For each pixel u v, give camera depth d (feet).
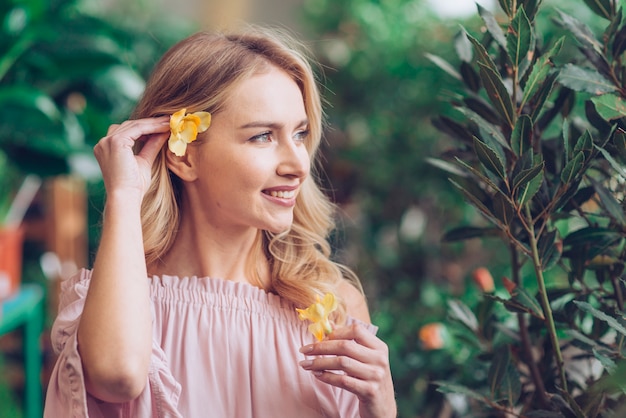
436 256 13.00
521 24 4.24
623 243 4.94
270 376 4.59
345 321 4.90
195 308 4.66
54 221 11.87
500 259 12.21
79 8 11.73
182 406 4.44
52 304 11.93
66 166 10.16
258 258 4.96
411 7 13.87
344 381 4.13
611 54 4.49
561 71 4.25
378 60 13.47
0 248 9.32
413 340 9.44
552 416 4.41
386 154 13.20
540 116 5.02
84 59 10.39
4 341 11.28
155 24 14.65
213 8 18.34
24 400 10.25
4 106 9.70
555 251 4.34
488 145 4.32
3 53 10.07
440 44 13.12
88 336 3.97
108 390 3.96
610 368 3.90
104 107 10.78
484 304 5.52
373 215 13.52
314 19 14.51
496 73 4.15
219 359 4.57
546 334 5.10
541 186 4.45
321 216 5.21
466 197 4.39
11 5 9.80
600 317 3.86
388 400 4.21
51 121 9.88
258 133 4.43
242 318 4.68
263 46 4.65
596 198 4.95
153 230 4.78
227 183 4.47
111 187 4.31
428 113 13.04
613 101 4.04
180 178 4.87
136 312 4.03
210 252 4.79
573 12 10.32
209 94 4.46
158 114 4.67
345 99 13.85
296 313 4.85
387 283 13.15
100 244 4.17
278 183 4.49
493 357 5.29
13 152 10.09
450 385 4.76
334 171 13.74
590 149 4.07
